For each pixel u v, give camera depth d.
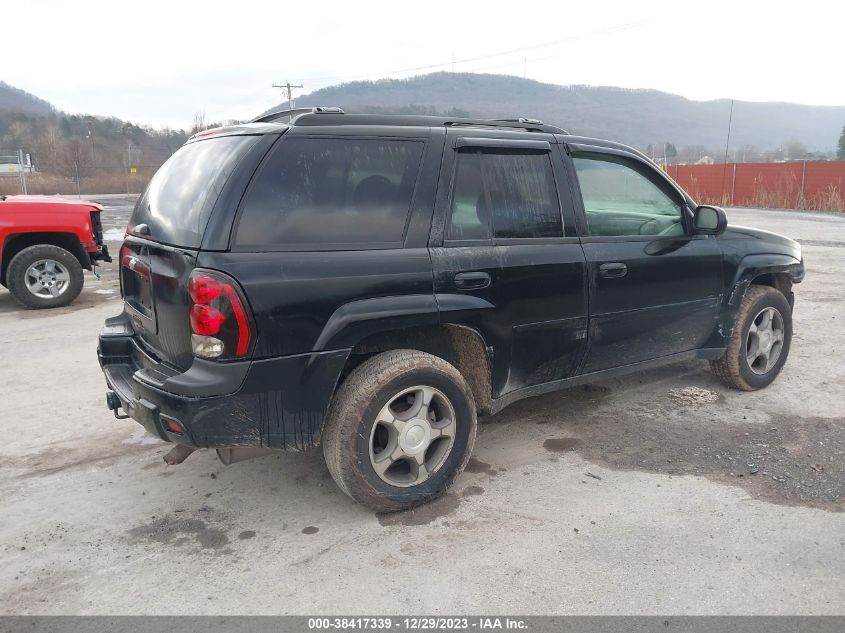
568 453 3.78
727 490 3.32
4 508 3.26
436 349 3.24
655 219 4.07
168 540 2.96
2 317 7.68
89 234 8.46
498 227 3.33
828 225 18.12
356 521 3.09
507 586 2.58
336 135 2.95
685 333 4.22
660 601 2.48
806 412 4.34
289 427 2.82
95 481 3.55
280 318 2.70
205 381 2.65
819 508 3.14
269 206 2.75
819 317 7.02
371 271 2.89
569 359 3.67
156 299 2.96
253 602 2.51
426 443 3.14
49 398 4.86
